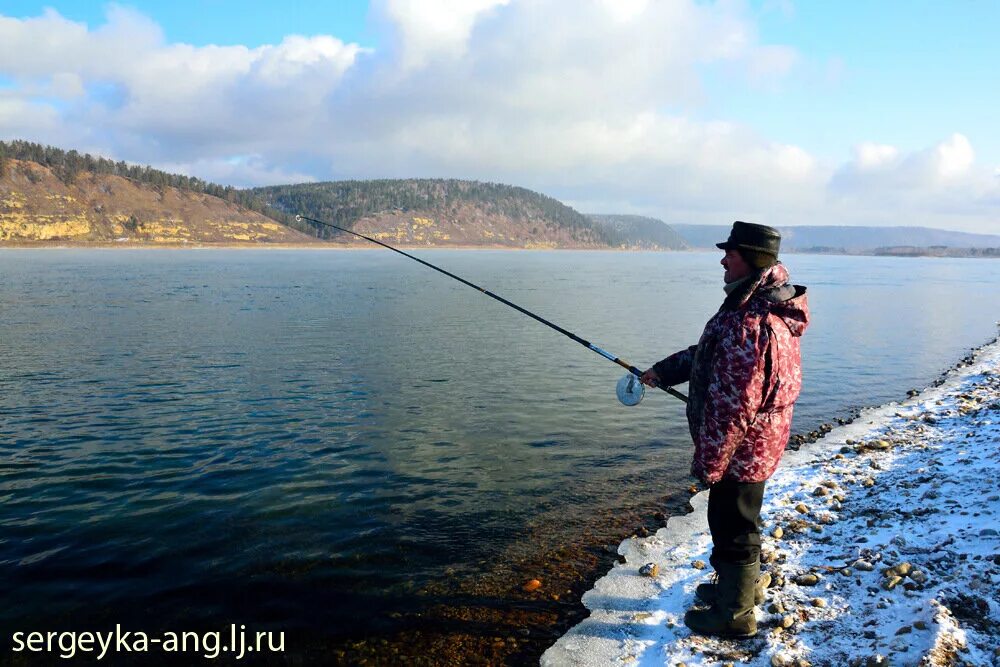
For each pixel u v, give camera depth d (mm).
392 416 11633
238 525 6887
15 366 16234
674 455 9414
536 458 9266
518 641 4598
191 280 52781
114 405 12289
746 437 3637
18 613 5180
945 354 19969
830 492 6863
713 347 3598
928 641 3543
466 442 10039
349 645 4664
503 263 125688
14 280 49594
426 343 20750
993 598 3939
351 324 25609
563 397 13242
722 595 4027
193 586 5578
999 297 46062
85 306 31297
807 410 12367
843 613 4137
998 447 7430
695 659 3873
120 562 6031
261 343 20406
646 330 25594
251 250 197875
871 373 16531
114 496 7746
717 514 3949
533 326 25531
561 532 6621
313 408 12188
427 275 68312
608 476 8477
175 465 8891
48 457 9219
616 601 4883
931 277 79125
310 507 7398
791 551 5328
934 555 4727
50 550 6289
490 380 14945
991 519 5184
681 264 141250
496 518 7055
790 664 3682
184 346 19609
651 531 6570
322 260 119812
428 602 5223
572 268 103688
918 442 8828
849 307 36750
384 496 7754
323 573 5785
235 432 10523
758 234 3453
